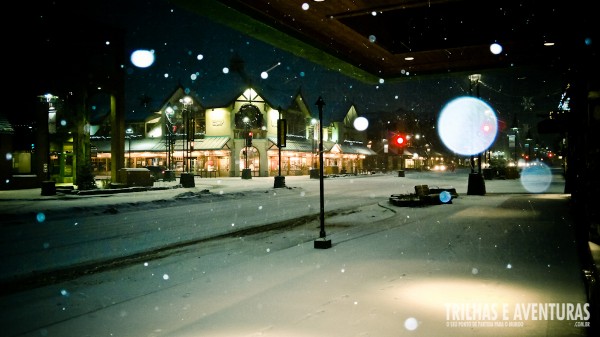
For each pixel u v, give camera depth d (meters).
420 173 74.62
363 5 10.78
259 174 57.94
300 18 11.73
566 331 4.16
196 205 20.77
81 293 6.25
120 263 8.40
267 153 58.34
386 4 10.77
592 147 3.06
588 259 3.65
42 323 4.93
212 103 58.59
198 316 4.95
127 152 60.16
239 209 18.70
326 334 4.23
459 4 11.41
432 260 7.43
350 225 13.01
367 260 7.61
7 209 17.59
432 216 14.00
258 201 22.81
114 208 18.16
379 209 17.50
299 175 63.16
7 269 7.95
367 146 84.69
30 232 12.51
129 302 5.63
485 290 5.56
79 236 11.75
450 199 18.58
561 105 14.85
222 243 10.46
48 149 34.06
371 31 13.30
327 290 5.77
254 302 5.36
